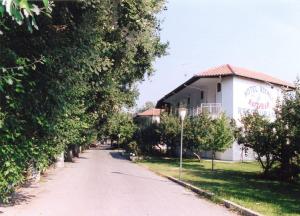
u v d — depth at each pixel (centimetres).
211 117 3466
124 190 1552
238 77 4150
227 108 4162
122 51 1955
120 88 3384
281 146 2127
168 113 4931
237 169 2872
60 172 2333
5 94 902
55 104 1085
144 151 5203
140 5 1596
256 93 4269
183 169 2764
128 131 5519
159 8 1817
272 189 1722
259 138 2220
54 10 1199
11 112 943
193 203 1280
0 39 930
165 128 4378
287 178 2119
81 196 1352
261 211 1102
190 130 3519
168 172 2481
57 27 1159
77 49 1120
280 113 2094
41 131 1088
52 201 1223
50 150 1199
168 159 4141
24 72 869
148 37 2156
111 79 2231
